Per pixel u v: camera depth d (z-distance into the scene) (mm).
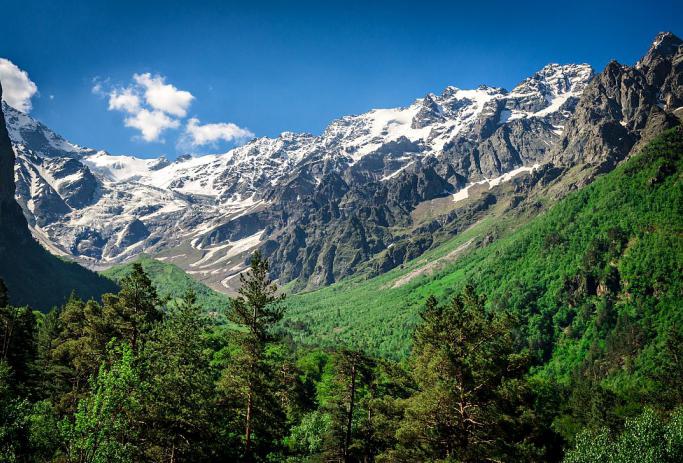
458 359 50281
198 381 52688
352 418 76812
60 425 40875
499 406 49719
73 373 79938
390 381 84812
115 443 40281
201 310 67250
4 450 41781
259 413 56406
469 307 64812
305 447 81438
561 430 91812
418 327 67688
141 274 67875
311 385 117750
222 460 55906
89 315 73375
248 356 56531
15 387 70000
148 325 66312
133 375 42688
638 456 52688
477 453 48125
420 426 51594
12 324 83625
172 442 50719
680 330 196500
